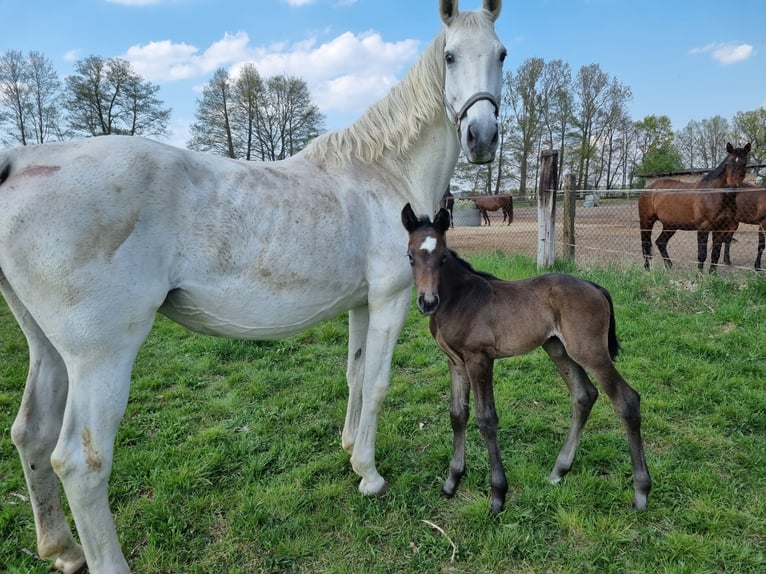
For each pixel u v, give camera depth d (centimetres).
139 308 174
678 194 722
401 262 238
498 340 236
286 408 350
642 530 222
